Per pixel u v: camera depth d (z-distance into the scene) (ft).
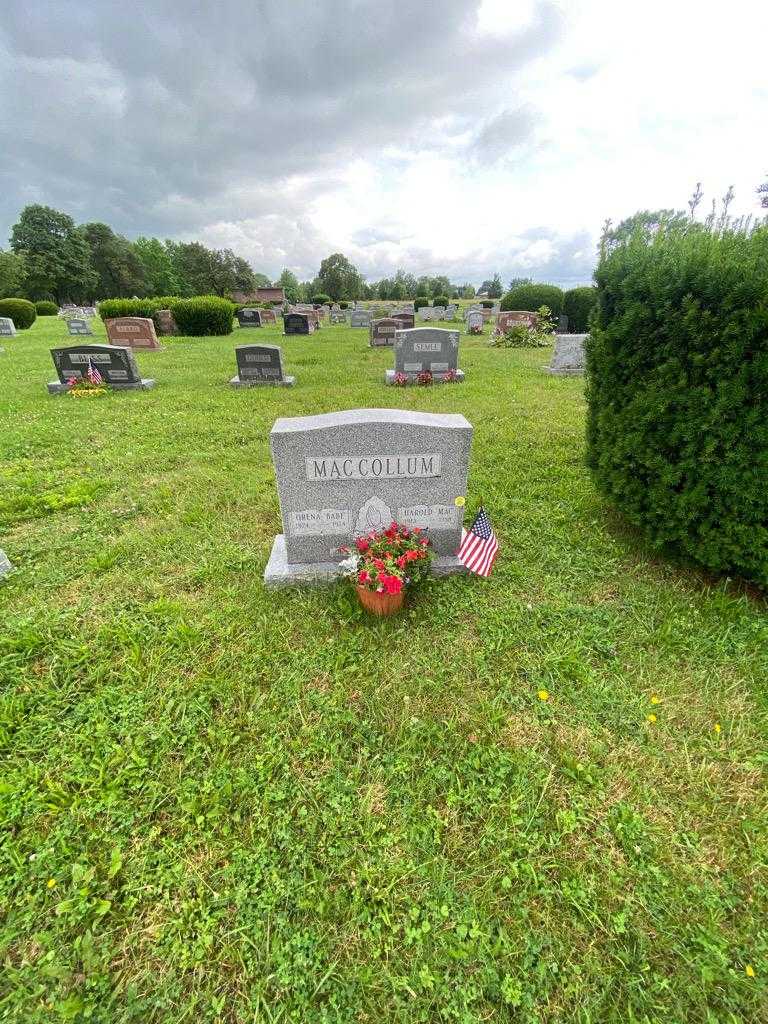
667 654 9.00
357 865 5.90
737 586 10.87
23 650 9.02
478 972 5.01
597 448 12.75
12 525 13.75
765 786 6.77
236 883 5.72
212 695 8.11
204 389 31.55
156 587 10.85
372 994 4.87
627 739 7.43
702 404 9.49
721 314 9.02
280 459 10.11
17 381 34.35
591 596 10.68
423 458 10.50
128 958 5.15
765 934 5.31
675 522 10.64
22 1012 4.76
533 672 8.55
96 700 7.94
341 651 9.02
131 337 50.90
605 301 11.78
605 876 5.79
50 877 5.76
